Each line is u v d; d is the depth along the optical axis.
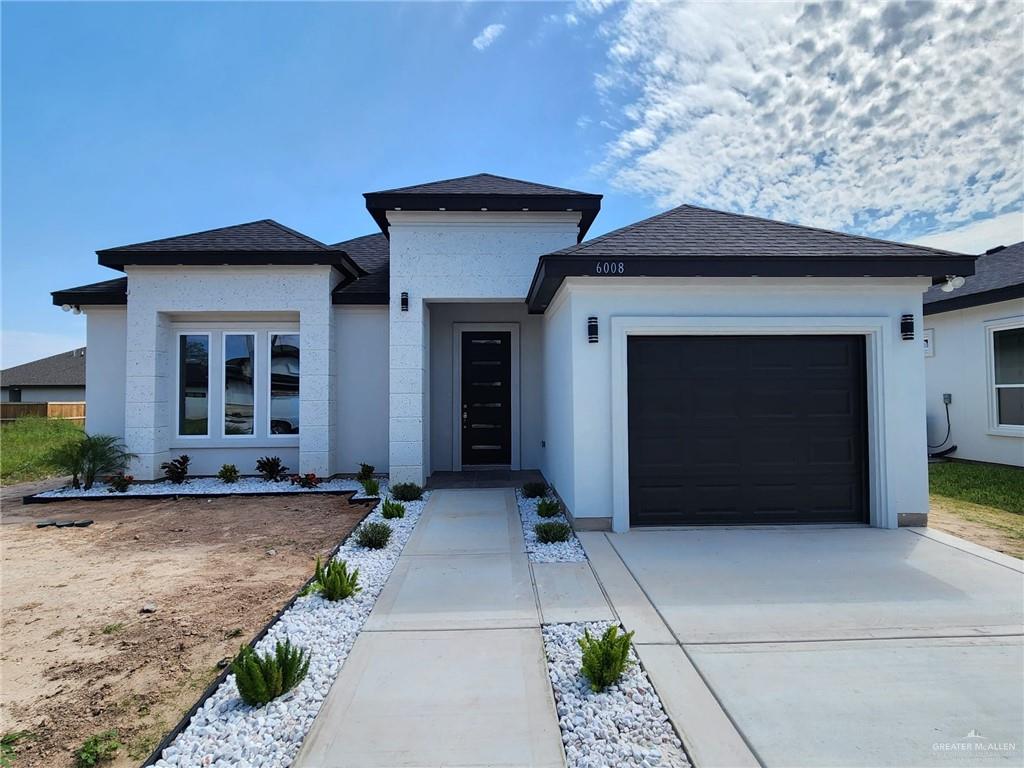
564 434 6.95
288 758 2.39
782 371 6.41
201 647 3.64
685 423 6.36
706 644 3.44
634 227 6.95
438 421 10.60
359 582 4.66
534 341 10.63
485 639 3.55
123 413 10.14
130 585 4.85
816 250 6.05
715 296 6.27
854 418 6.45
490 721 2.63
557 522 6.36
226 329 10.14
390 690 2.92
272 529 6.80
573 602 4.17
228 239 9.95
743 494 6.38
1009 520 6.73
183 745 2.50
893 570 4.85
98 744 2.60
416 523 6.74
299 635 3.63
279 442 10.18
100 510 7.88
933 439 12.34
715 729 2.54
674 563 5.07
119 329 10.18
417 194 8.49
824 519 6.41
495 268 8.84
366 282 10.84
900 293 6.34
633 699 2.81
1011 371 10.58
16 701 3.00
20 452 14.39
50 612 4.25
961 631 3.62
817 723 2.59
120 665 3.40
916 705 2.75
